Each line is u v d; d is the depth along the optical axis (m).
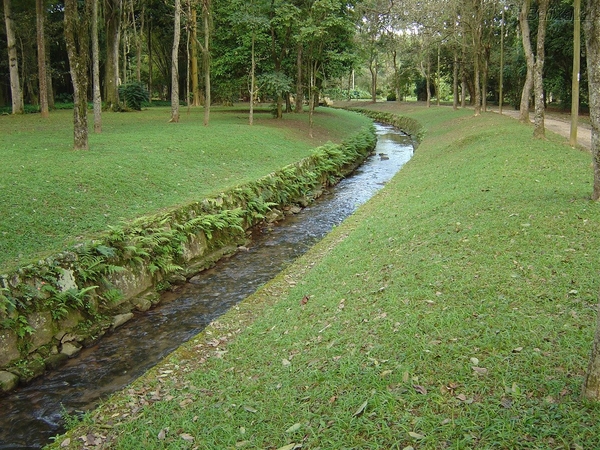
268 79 28.14
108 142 16.62
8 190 10.21
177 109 25.06
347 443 3.94
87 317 7.95
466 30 33.44
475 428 3.79
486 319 5.30
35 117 26.08
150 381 5.80
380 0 26.50
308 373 5.09
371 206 13.02
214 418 4.70
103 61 41.41
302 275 8.94
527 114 24.36
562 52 31.62
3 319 6.77
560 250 6.90
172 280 9.89
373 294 6.74
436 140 25.31
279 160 18.72
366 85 79.69
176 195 12.53
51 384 6.57
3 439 5.40
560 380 4.16
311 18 23.91
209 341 6.79
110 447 4.63
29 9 32.59
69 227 9.45
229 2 26.41
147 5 41.06
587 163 13.16
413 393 4.31
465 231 8.30
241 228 12.08
